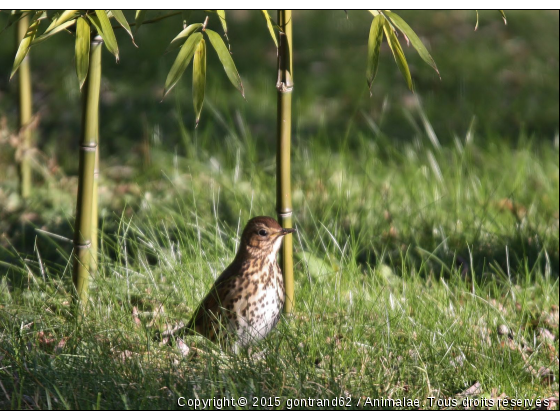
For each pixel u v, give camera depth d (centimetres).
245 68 2156
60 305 891
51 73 2016
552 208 1331
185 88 1966
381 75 2156
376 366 808
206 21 719
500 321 932
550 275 1098
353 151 1700
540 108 2011
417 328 874
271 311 816
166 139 1647
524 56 2350
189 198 1231
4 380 738
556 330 952
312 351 819
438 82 2134
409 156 1538
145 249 1061
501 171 1492
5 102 1833
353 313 896
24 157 1285
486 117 1931
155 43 2236
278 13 827
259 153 1623
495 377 817
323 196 1316
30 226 1173
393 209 1295
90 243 869
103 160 1531
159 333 866
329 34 2445
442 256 1141
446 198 1339
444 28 2519
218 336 812
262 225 791
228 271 814
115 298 888
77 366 756
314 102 1961
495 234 1205
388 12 753
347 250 1110
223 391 747
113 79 2017
